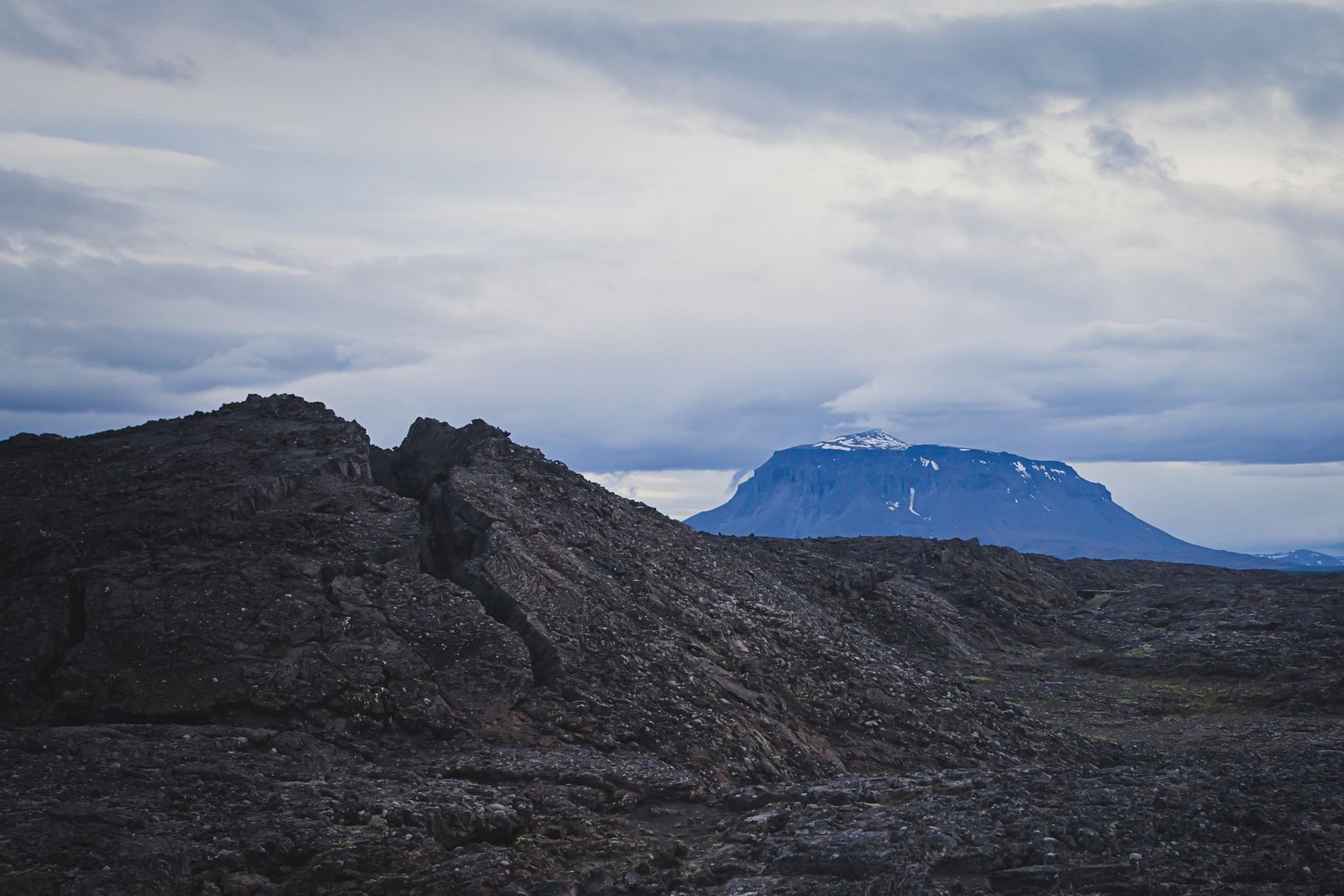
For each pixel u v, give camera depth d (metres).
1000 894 14.15
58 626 21.31
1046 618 52.50
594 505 34.28
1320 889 13.77
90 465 28.80
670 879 15.10
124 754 17.05
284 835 14.57
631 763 20.39
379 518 27.14
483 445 34.97
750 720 24.33
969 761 25.98
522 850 15.85
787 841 16.19
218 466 28.38
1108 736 32.72
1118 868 14.52
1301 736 31.14
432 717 21.00
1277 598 54.00
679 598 29.81
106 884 12.59
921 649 44.91
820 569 49.03
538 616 25.05
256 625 21.81
